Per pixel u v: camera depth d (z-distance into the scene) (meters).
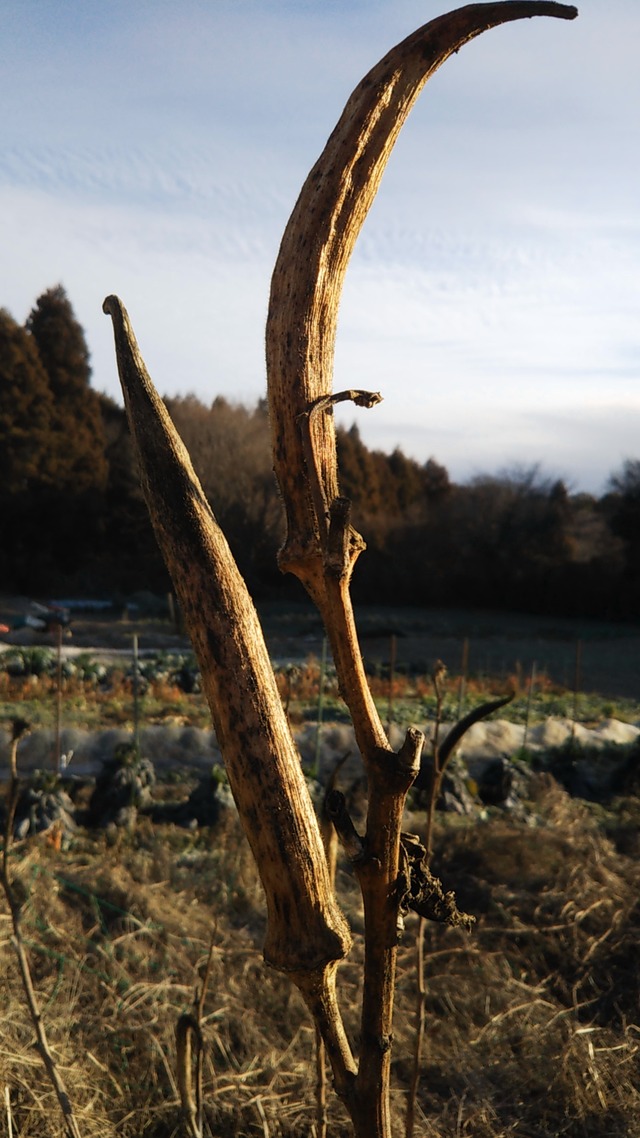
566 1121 4.07
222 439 35.47
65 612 27.09
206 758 11.41
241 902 5.87
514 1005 4.80
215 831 7.65
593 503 44.31
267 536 34.81
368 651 24.56
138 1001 4.36
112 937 5.00
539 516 36.97
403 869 0.71
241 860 6.47
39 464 35.75
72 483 36.31
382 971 0.72
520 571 36.31
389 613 34.41
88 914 5.20
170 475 0.72
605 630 31.20
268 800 0.69
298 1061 4.21
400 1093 4.14
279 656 21.25
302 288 0.70
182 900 5.75
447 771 8.95
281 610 31.59
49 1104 3.61
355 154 0.69
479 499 37.84
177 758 11.40
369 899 0.71
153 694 15.42
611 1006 4.95
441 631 29.11
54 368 36.75
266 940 0.72
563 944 5.41
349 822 0.71
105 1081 3.85
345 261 0.71
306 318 0.70
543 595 35.78
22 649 17.08
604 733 13.54
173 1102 3.74
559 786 9.59
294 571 0.72
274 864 0.69
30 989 1.06
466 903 5.93
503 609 36.56
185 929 5.18
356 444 40.62
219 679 0.70
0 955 4.38
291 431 0.70
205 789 8.39
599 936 5.49
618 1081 4.23
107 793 8.26
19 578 35.19
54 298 37.00
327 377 0.71
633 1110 4.10
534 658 24.20
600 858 6.27
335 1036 0.73
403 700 15.55
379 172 0.71
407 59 0.70
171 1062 3.98
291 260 0.70
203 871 6.47
